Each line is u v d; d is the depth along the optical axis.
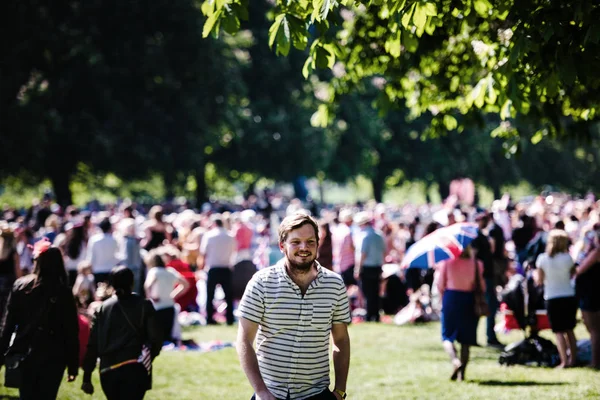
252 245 26.64
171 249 20.38
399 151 70.56
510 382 12.91
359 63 12.97
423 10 7.13
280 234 6.27
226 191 70.62
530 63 8.06
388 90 13.09
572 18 7.54
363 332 19.22
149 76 44.94
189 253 23.25
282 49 7.24
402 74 12.79
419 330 19.56
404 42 8.55
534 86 9.27
